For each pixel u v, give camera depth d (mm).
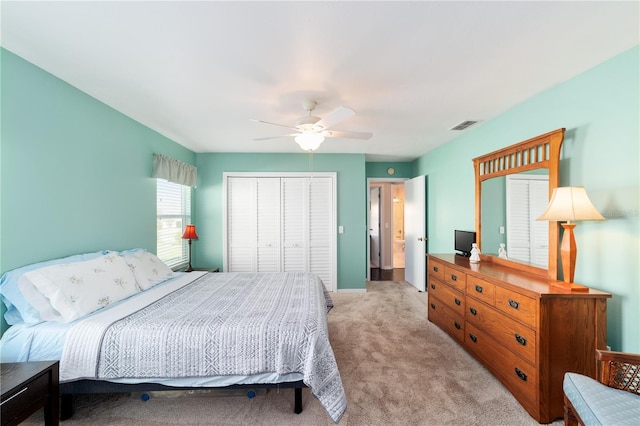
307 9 1375
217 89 2262
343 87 2223
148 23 1477
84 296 1830
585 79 1970
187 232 3773
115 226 2697
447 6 1359
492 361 2154
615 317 1778
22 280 1716
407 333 2990
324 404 1534
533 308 1732
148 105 2586
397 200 8219
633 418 1116
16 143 1802
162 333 1603
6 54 1732
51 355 1578
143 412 1786
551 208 1848
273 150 4430
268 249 4609
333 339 2846
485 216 2928
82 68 1946
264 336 1612
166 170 3463
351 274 4668
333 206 4625
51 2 1316
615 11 1391
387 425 1671
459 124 3133
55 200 2068
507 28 1523
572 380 1375
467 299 2512
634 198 1681
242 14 1409
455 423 1688
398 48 1707
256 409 1821
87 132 2354
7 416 1221
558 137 2037
